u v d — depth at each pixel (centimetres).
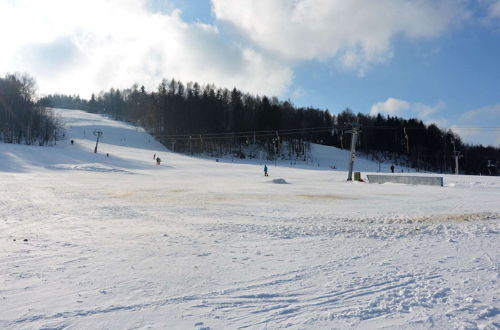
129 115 15700
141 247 696
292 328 365
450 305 424
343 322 380
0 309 396
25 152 5094
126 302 423
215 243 745
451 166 9375
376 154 10362
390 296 454
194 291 464
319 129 11581
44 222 964
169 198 1638
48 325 361
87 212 1160
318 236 830
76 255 628
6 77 8025
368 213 1227
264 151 10300
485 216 1162
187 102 11250
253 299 442
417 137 9275
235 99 11850
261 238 801
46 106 9575
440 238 812
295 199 1688
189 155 8962
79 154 5547
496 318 388
